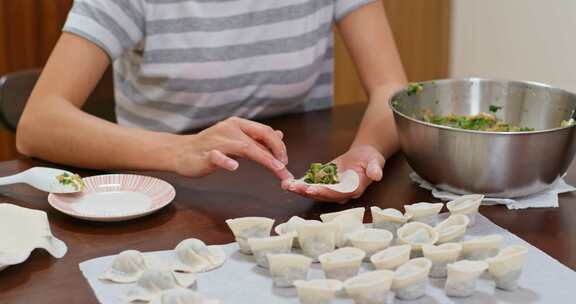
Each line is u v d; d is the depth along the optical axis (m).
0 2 2.52
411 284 0.85
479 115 1.28
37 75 1.73
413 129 1.13
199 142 1.19
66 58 1.38
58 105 1.32
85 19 1.39
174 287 0.88
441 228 0.99
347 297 0.87
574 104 1.20
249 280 0.91
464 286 0.86
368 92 1.53
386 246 0.95
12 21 2.55
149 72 1.53
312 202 1.14
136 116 1.64
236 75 1.57
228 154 1.15
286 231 0.98
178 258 0.95
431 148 1.11
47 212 1.10
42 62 2.63
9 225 0.98
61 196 1.12
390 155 1.33
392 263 0.90
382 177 1.23
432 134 1.10
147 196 1.13
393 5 2.59
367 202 1.13
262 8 1.55
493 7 2.58
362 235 0.96
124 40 1.45
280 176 1.12
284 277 0.88
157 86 1.57
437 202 1.14
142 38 1.50
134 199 1.12
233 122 1.17
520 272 0.87
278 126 1.50
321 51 1.67
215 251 0.97
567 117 1.21
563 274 0.91
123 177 1.17
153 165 1.22
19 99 1.70
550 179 1.12
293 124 1.52
